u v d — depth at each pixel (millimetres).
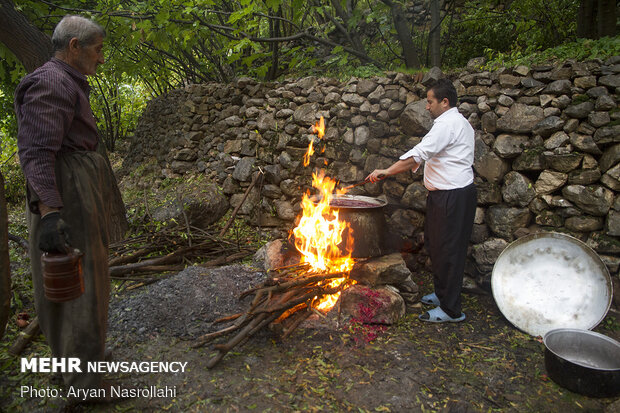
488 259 3295
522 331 2850
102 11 4211
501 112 3365
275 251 3451
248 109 4785
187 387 2135
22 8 4141
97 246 1855
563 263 2957
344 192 4082
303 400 2080
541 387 2246
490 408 2086
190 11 4227
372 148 3945
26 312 2719
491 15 4824
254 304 2500
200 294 2873
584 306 2834
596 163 2988
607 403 2121
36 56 3682
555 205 3104
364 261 3064
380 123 3916
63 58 1814
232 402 2039
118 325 2627
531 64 3367
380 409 2047
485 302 3270
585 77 3082
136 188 6047
